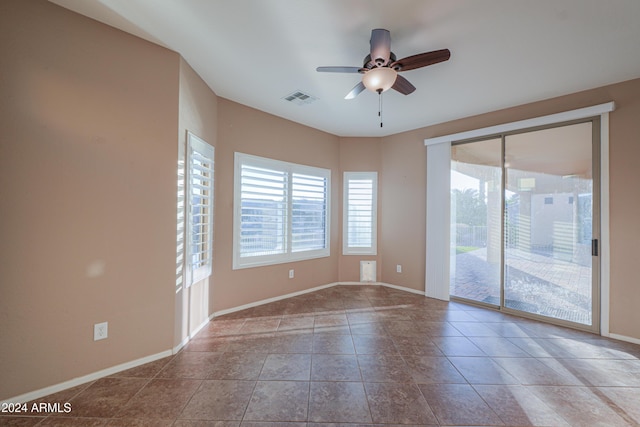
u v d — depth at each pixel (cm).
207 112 286
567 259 296
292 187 394
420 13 180
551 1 168
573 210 293
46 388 175
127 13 184
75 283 185
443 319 312
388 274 452
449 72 253
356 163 461
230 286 328
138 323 211
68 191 182
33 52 170
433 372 205
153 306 219
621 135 264
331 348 242
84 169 187
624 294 261
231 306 329
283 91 300
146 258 215
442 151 386
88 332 190
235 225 329
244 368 208
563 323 295
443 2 170
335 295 403
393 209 448
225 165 320
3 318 162
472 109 341
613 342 257
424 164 413
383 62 191
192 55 235
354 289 435
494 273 348
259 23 193
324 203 443
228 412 161
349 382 192
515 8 174
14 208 165
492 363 219
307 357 226
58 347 179
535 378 198
